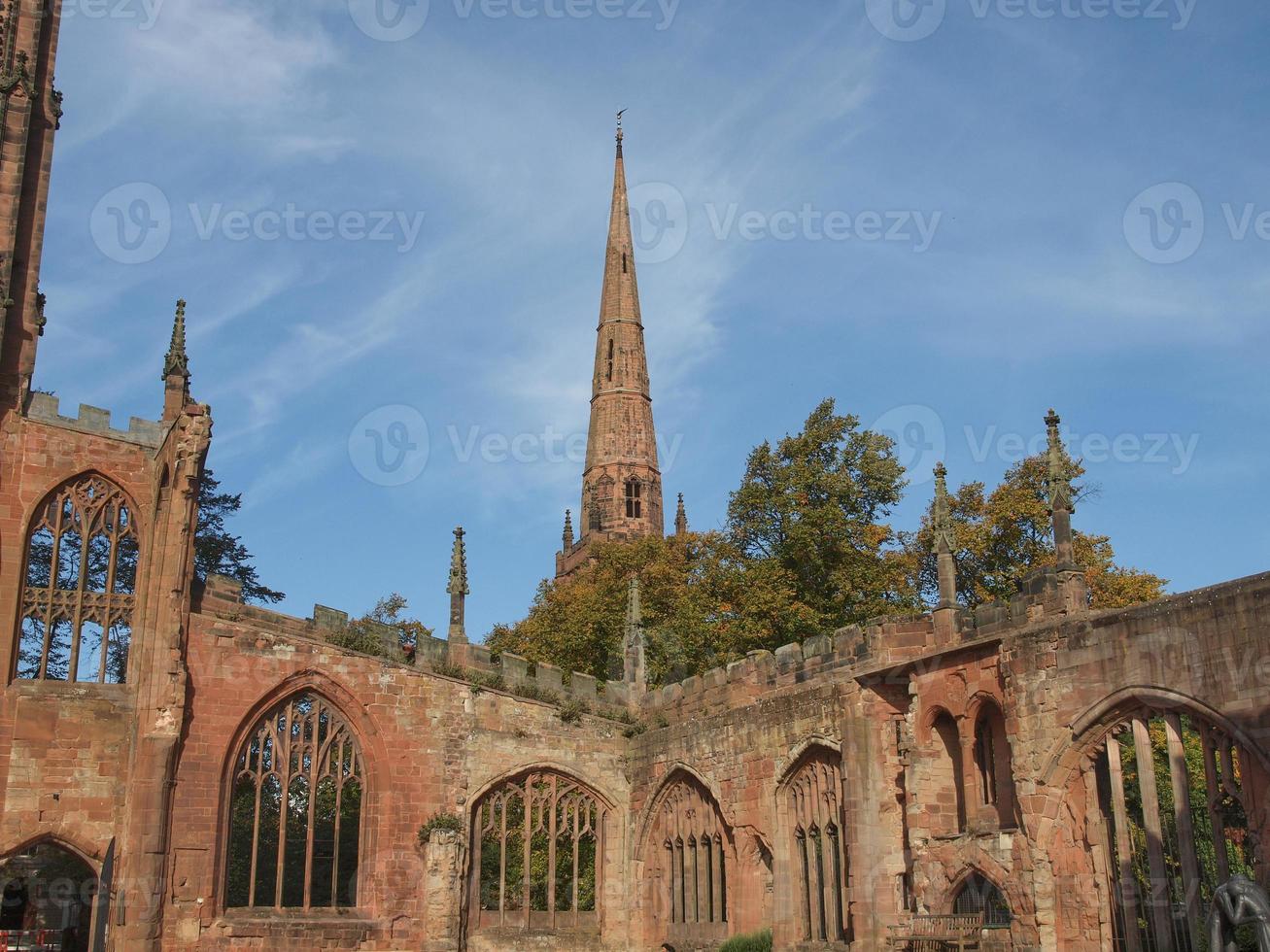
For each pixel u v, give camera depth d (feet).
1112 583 215.10
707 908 172.65
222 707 171.73
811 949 147.33
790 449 239.09
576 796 192.03
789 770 154.81
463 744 184.55
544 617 303.89
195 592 175.11
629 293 537.65
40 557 226.17
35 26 190.90
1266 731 100.37
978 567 225.97
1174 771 108.06
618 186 550.77
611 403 521.65
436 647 187.73
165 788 163.32
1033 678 121.19
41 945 187.73
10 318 178.81
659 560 303.27
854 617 225.15
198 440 171.83
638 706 197.26
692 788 178.81
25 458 174.91
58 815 164.35
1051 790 118.11
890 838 140.46
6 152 182.39
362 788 179.32
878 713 144.15
